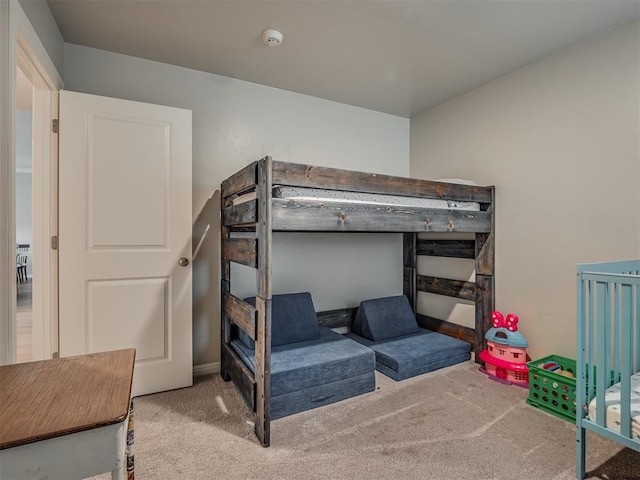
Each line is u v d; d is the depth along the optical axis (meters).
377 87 2.91
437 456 1.61
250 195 2.00
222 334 2.57
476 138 2.92
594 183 2.16
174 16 1.95
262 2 1.84
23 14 1.42
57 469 0.67
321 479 1.46
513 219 2.62
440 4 1.86
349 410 2.05
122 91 2.36
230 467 1.53
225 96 2.70
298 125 3.01
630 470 1.50
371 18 1.98
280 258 2.96
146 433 1.80
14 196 1.29
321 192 1.97
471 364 2.81
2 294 1.24
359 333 3.11
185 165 2.35
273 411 1.96
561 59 2.33
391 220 2.18
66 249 2.04
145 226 2.24
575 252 2.26
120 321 2.18
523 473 1.49
